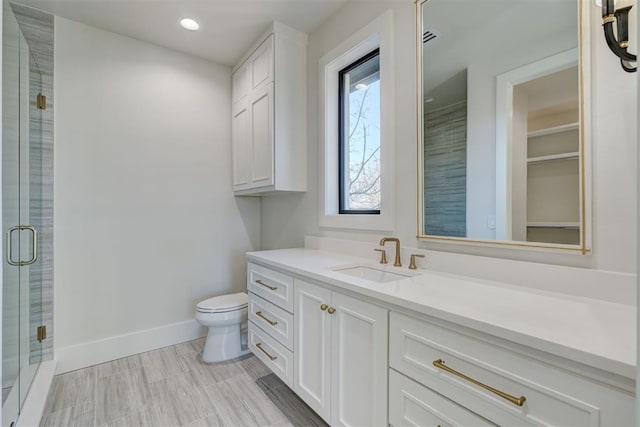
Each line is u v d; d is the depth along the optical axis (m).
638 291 0.50
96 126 2.24
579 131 1.02
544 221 1.11
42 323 2.02
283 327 1.69
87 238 2.20
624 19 0.88
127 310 2.36
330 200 2.18
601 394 0.63
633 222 0.92
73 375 2.05
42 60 2.03
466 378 0.84
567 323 0.79
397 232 1.66
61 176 2.10
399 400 1.04
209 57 2.70
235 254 2.91
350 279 1.29
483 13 1.30
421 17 1.53
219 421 1.59
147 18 2.13
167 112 2.55
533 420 0.72
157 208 2.50
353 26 1.94
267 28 2.24
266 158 2.28
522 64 1.17
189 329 2.63
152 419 1.61
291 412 1.67
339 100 2.18
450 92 1.41
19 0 1.92
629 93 0.93
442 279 1.29
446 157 1.43
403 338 1.02
